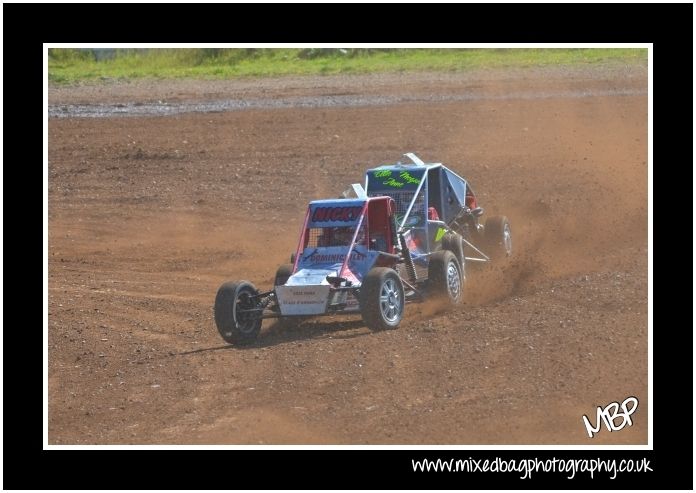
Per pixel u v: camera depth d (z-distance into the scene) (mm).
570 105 91438
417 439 26594
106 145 79875
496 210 58000
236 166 71750
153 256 53156
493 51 134375
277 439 27375
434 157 72125
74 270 50500
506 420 27219
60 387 33594
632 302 34875
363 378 30891
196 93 109562
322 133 81875
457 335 33688
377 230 38656
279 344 35781
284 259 51812
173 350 36875
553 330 32938
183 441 27906
